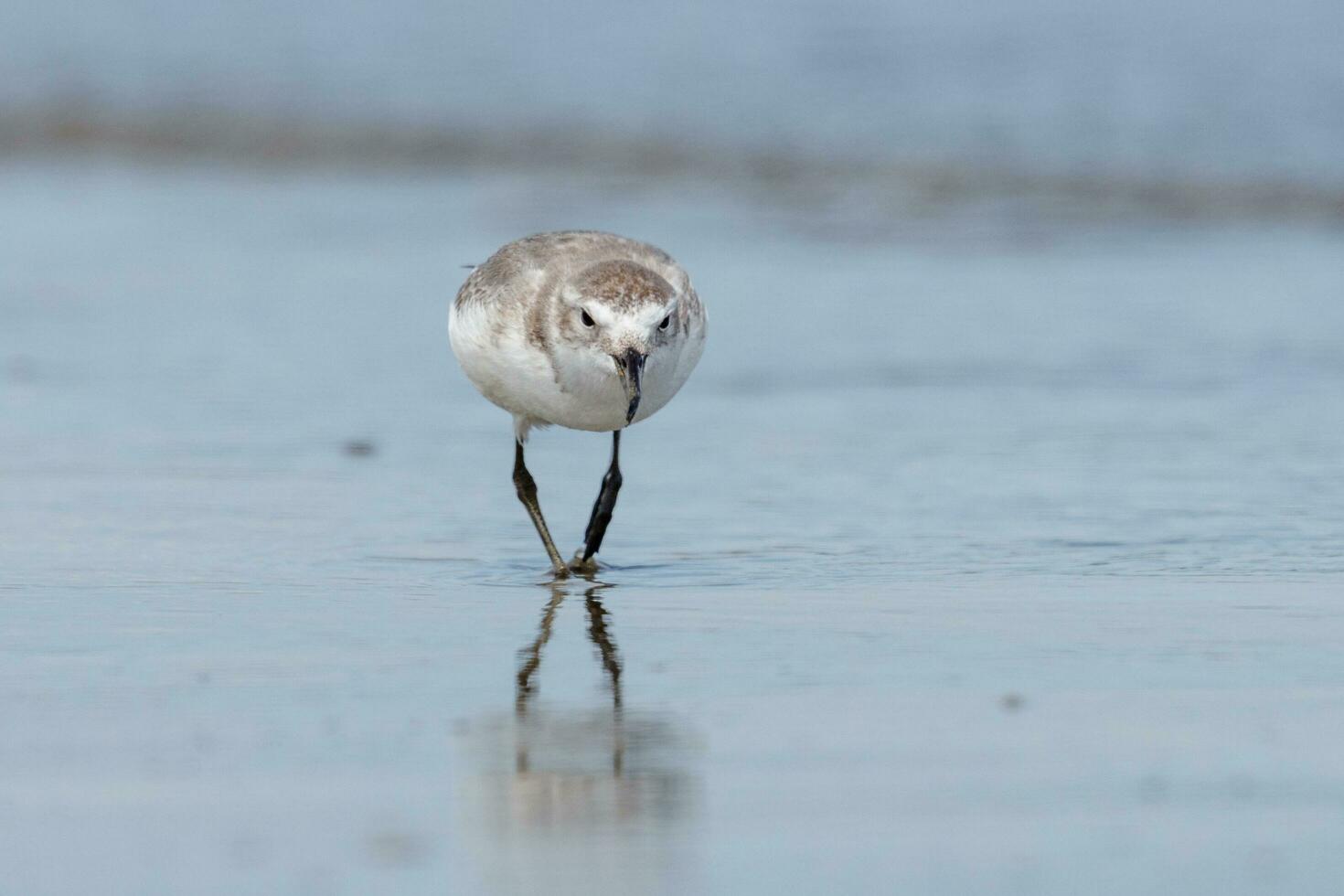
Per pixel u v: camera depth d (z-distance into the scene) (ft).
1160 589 32.14
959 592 32.14
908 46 104.63
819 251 69.97
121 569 33.86
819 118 93.25
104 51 116.47
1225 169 81.41
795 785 22.30
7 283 64.75
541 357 33.12
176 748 23.66
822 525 37.70
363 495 40.32
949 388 50.44
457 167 90.07
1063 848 20.33
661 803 21.77
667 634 29.63
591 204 79.97
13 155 95.30
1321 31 102.94
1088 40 103.40
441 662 27.91
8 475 41.34
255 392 50.24
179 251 70.95
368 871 19.77
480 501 40.04
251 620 30.35
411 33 117.91
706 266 67.51
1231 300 61.16
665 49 108.58
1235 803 21.57
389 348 55.72
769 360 53.98
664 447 45.09
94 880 19.53
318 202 82.23
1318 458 42.45
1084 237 72.13
